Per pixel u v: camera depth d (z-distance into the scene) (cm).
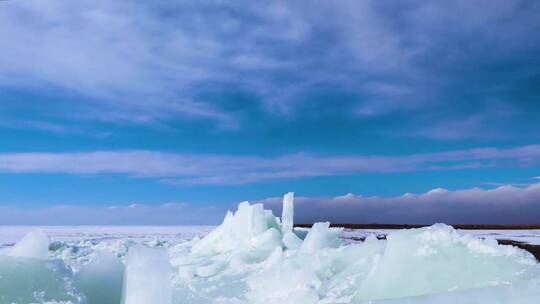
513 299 377
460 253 482
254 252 952
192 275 804
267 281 651
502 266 452
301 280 616
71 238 2558
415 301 376
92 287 408
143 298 308
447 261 474
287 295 588
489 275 442
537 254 1483
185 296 657
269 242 993
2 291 293
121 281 417
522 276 433
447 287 440
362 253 698
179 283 738
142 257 333
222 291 664
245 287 669
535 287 389
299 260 722
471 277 446
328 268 670
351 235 2650
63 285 319
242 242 1030
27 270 317
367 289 495
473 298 376
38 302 297
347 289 552
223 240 1117
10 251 415
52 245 1211
